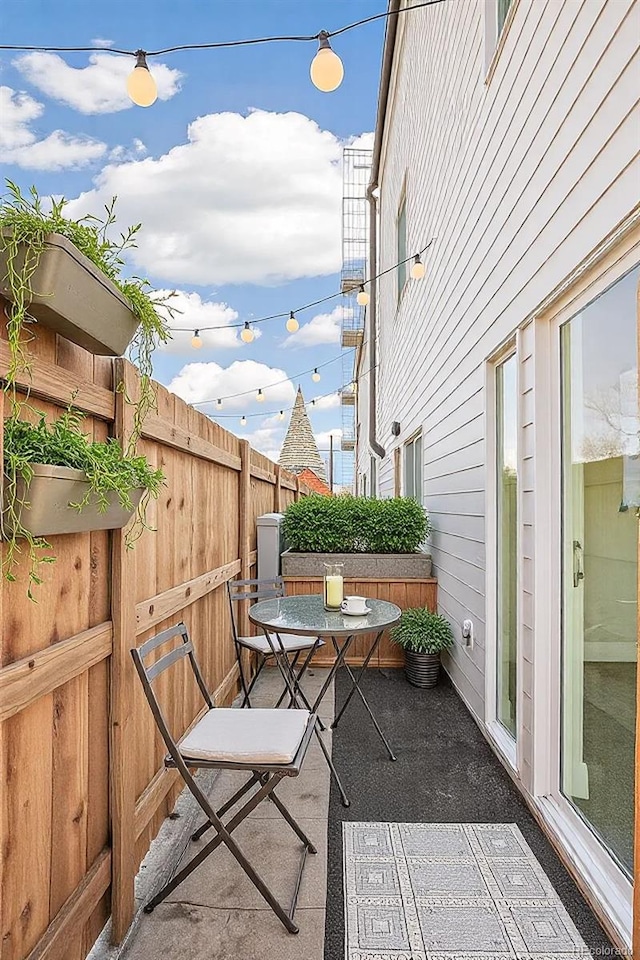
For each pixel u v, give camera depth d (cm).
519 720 284
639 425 183
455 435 450
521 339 287
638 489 188
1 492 121
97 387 177
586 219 211
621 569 200
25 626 141
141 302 179
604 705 213
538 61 261
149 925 195
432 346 561
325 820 260
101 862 179
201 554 310
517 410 292
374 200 998
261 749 206
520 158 288
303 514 545
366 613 318
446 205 490
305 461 2003
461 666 423
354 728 366
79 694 170
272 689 439
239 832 250
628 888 194
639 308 171
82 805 171
